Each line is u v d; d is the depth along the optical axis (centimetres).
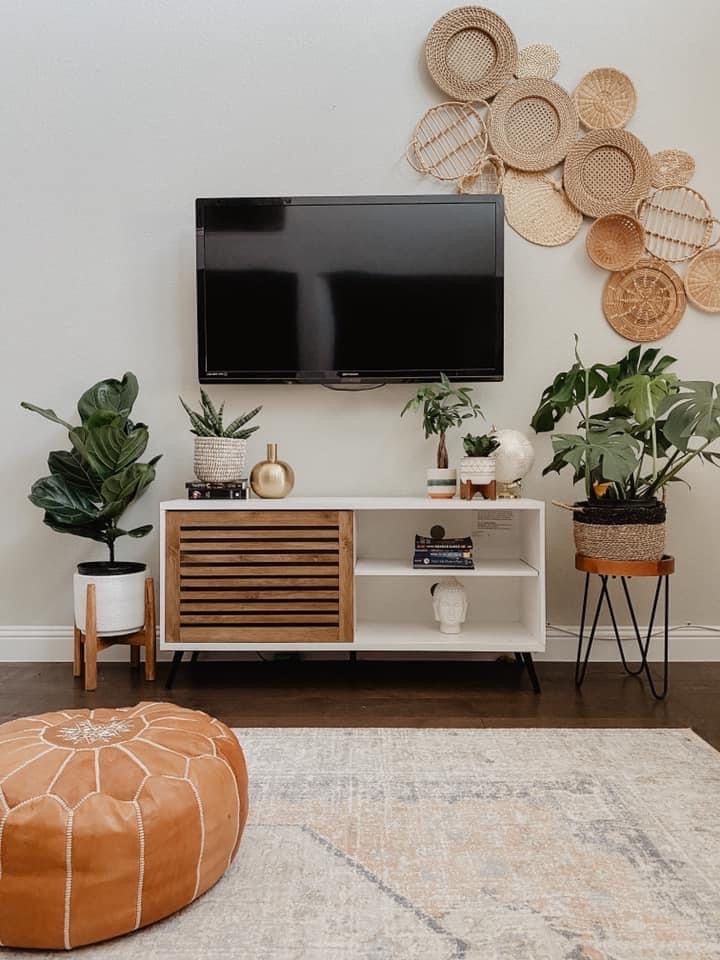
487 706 229
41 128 288
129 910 112
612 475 219
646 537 243
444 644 248
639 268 287
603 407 287
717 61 285
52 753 120
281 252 277
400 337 277
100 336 289
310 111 288
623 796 162
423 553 255
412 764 181
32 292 288
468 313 276
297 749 191
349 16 287
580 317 288
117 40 288
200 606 248
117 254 288
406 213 276
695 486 288
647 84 286
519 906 122
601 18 285
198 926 117
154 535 290
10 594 289
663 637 287
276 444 289
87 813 110
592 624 282
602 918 119
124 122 288
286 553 248
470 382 286
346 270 277
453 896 125
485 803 159
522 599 279
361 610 288
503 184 287
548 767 179
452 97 285
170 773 119
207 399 265
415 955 110
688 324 288
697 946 112
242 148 288
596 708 227
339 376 277
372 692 245
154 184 288
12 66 288
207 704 232
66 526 261
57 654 288
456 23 283
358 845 141
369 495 289
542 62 286
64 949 111
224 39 288
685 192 287
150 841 112
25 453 288
